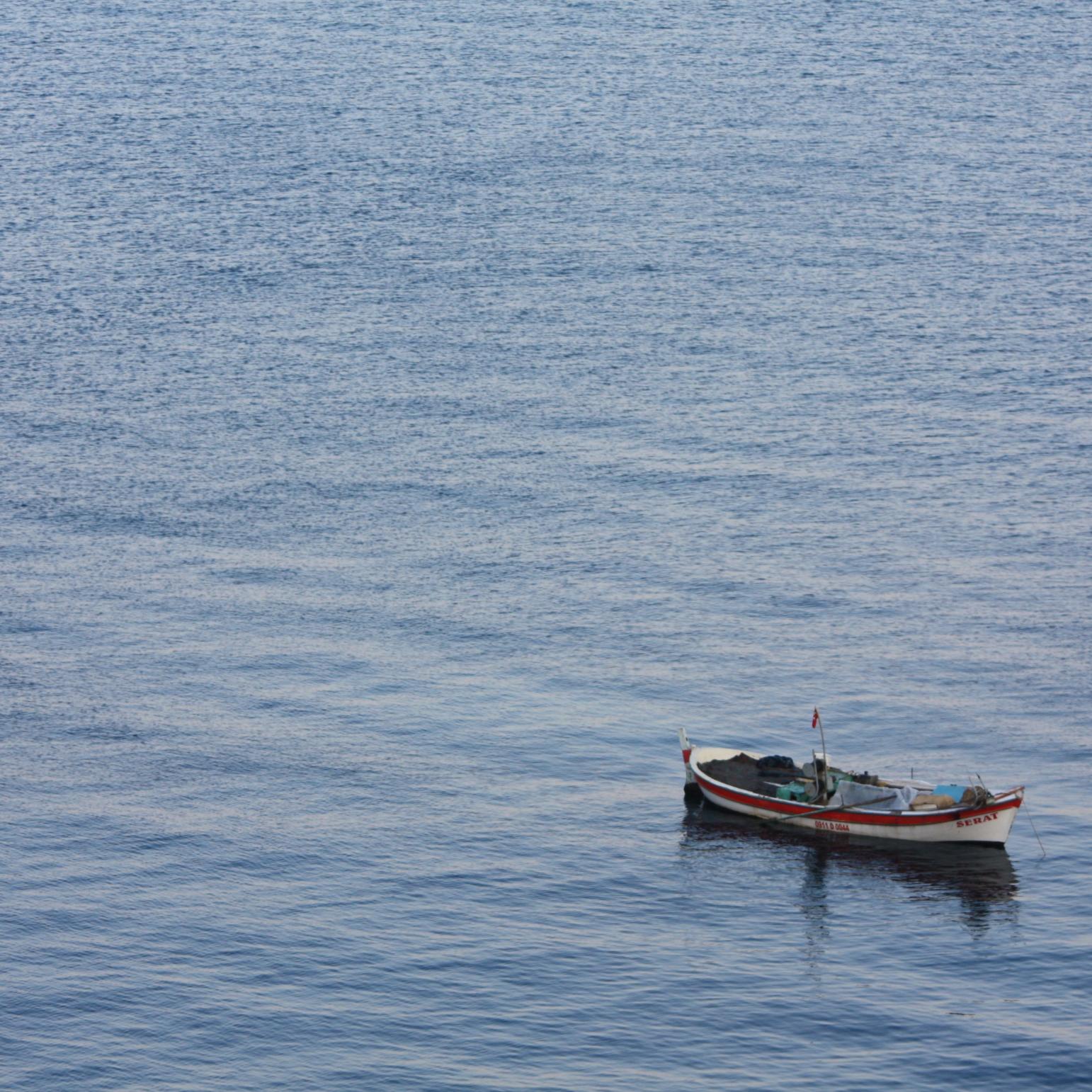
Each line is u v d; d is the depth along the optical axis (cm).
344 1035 8200
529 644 13350
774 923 9350
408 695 12431
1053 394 19100
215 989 8575
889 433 18050
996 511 16038
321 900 9500
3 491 16850
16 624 13712
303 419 18900
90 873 9775
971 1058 8044
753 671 12825
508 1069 7944
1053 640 13288
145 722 11950
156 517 16238
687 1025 8306
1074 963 8894
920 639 13350
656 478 17025
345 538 15738
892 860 10131
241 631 13612
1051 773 11181
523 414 18888
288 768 11225
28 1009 8388
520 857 10062
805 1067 7975
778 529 15688
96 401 19475
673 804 10856
